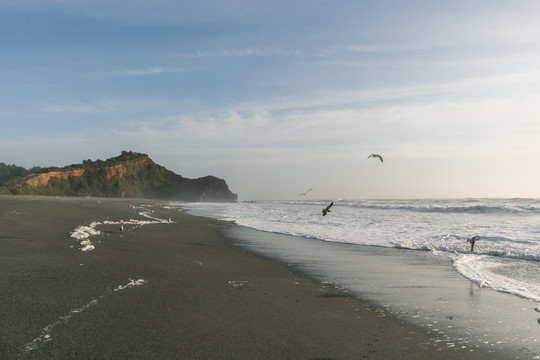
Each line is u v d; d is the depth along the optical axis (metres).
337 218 30.27
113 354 5.03
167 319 6.42
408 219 28.27
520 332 6.39
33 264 9.51
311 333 6.12
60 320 6.11
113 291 7.80
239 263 11.91
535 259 12.86
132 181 112.50
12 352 4.97
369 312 7.33
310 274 10.67
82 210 26.84
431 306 7.77
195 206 64.12
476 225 22.91
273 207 56.47
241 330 6.11
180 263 11.19
